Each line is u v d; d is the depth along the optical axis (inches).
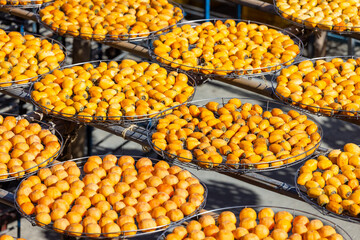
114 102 186.9
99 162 173.3
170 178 166.6
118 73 199.0
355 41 313.4
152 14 226.7
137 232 156.4
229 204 247.4
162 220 156.6
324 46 265.3
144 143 182.9
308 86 192.7
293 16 223.0
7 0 238.2
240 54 203.8
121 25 217.3
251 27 219.5
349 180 168.6
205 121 183.3
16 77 196.4
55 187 163.8
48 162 173.8
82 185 165.0
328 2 231.8
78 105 184.4
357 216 160.4
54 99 187.3
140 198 161.5
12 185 234.4
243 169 170.2
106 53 299.4
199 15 333.1
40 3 237.6
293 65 202.5
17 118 190.9
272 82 201.9
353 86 193.3
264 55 205.6
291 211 241.9
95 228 154.2
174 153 172.7
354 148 176.7
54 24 218.1
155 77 196.9
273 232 155.2
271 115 186.5
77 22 220.2
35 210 159.2
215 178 261.3
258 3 243.0
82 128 226.4
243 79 202.8
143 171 169.8
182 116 186.2
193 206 160.6
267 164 170.7
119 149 271.0
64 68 204.8
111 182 166.2
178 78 197.9
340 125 282.4
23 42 212.7
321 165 172.7
